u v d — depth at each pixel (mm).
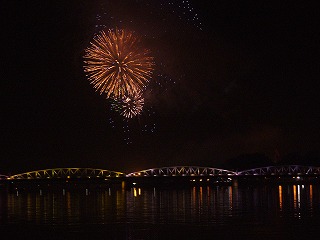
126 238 74062
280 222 86438
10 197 183000
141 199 157125
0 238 77188
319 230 77438
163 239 72562
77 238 75250
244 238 71938
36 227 86375
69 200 156375
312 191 191750
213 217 95438
